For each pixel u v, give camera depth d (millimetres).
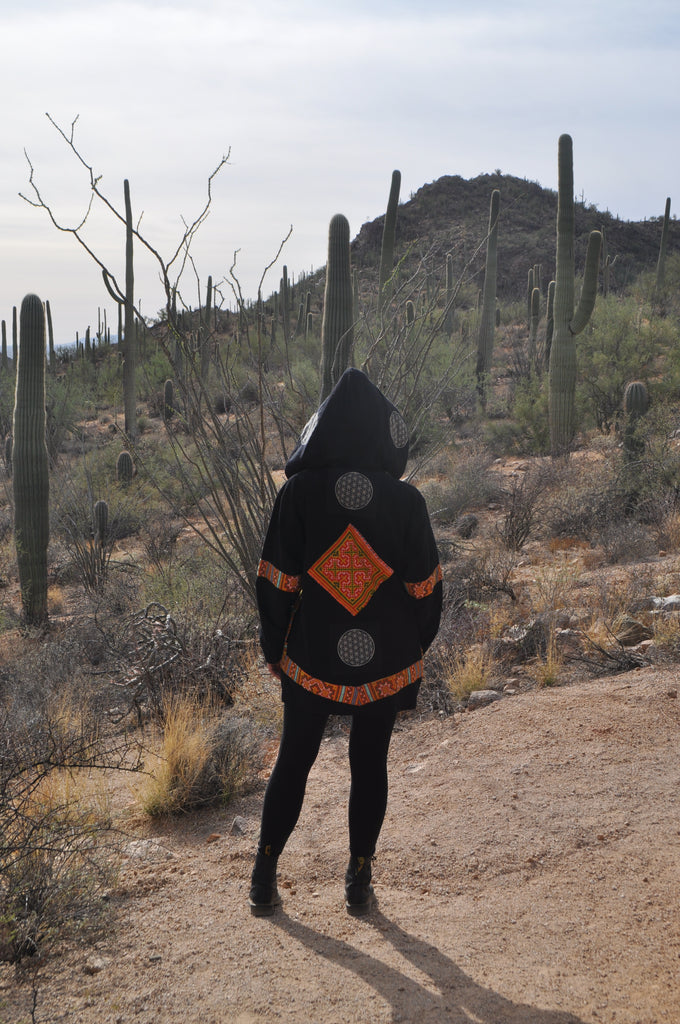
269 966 2598
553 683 5332
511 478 14805
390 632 2703
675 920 2678
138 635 6348
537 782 3812
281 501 2701
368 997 2420
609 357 18141
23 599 10680
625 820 3379
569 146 15867
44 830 3178
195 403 5957
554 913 2811
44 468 10758
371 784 2824
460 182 79125
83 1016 2385
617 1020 2260
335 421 2682
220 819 4031
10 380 24219
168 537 13438
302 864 3348
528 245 75375
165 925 2896
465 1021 2293
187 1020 2355
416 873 3201
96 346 51812
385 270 14203
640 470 11211
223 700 5938
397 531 2680
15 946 2705
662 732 4156
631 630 5863
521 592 7633
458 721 4875
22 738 4164
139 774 4691
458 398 15570
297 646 2729
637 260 80438
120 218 4465
